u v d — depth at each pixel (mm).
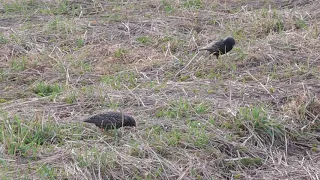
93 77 18062
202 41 20562
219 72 18203
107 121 14289
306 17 22422
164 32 21391
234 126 15023
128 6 23828
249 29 21516
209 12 23250
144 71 18359
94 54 19594
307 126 15531
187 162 13680
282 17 22203
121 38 21031
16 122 14828
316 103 16078
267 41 20016
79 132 14586
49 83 17703
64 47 20203
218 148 14312
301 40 20031
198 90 16781
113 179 13031
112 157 13398
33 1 24422
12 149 13680
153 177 13133
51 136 14383
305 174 13789
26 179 12625
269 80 17562
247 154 14375
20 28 21750
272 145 14820
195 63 18625
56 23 21719
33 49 20016
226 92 16766
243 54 19062
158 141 14164
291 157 14641
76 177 12773
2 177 12539
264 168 14062
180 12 23156
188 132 14656
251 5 24219
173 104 15891
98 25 21969
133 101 16109
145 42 20641
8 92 17094
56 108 15836
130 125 14469
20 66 18578
